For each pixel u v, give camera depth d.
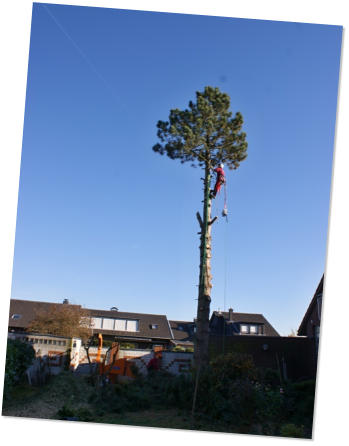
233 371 11.79
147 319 40.62
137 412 11.50
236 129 16.25
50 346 15.04
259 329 39.31
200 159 16.27
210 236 15.75
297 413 11.01
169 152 16.44
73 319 27.12
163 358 19.11
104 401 12.07
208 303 14.92
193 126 16.05
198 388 11.59
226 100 16.11
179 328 42.72
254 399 10.77
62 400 11.82
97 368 13.56
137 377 15.79
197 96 16.20
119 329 39.41
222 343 17.59
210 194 16.12
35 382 13.13
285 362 19.69
